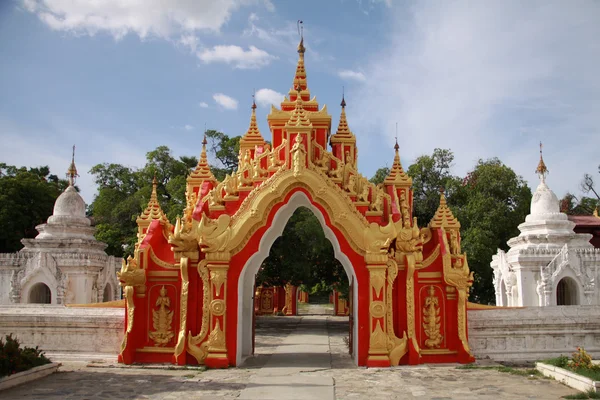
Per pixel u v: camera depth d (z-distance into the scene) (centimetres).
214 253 1669
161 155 5906
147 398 1235
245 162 1842
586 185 6650
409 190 1923
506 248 4475
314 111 1966
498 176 4641
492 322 1811
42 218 4928
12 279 3219
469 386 1362
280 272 3531
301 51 2103
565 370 1412
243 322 1933
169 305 1719
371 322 1650
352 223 1670
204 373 1548
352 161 1925
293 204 1814
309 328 3381
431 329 1717
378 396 1255
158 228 1864
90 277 3294
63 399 1225
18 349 1476
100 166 6406
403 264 1719
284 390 1320
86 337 1831
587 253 3036
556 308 1867
